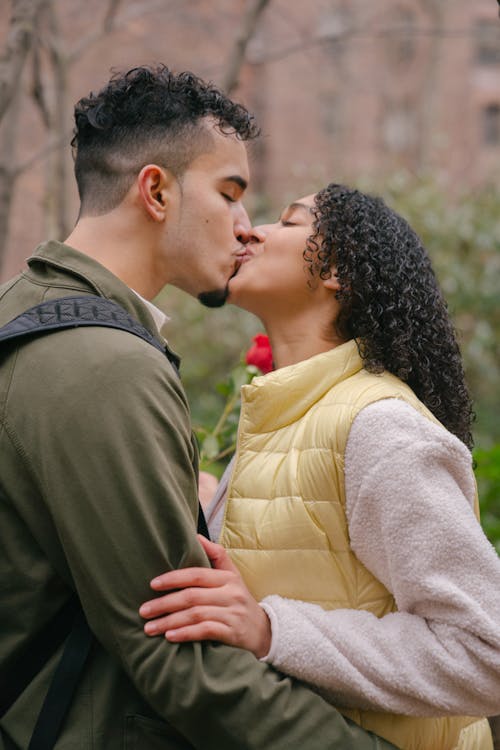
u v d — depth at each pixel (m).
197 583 1.42
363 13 13.73
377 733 1.54
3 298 1.60
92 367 1.41
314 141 15.31
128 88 1.69
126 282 1.65
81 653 1.43
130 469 1.38
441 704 1.44
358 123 15.86
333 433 1.56
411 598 1.49
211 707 1.38
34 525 1.43
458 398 1.83
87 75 9.38
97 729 1.42
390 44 15.41
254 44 8.02
